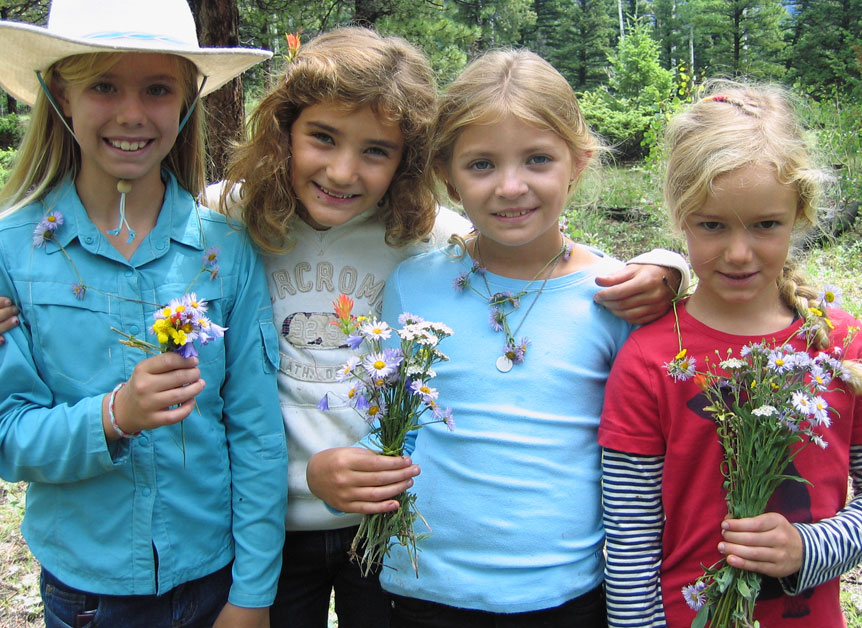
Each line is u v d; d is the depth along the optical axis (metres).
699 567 1.59
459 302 1.85
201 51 1.68
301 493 1.94
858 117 9.10
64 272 1.65
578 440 1.73
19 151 1.79
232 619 1.77
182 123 1.79
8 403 1.61
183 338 1.42
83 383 1.64
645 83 19.86
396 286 1.95
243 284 1.84
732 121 1.56
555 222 1.83
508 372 1.75
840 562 1.48
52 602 1.70
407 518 1.63
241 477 1.82
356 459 1.63
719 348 1.61
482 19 15.22
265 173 1.85
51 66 1.68
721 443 1.56
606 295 1.74
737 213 1.50
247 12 8.23
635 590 1.62
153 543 1.68
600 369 1.78
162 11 1.68
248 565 1.79
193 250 1.77
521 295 1.81
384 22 9.40
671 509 1.62
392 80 1.82
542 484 1.69
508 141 1.68
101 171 1.69
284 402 1.94
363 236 2.03
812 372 1.42
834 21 25.34
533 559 1.66
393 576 1.80
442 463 1.76
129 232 1.72
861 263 6.49
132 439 1.65
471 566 1.70
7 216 1.70
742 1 25.78
